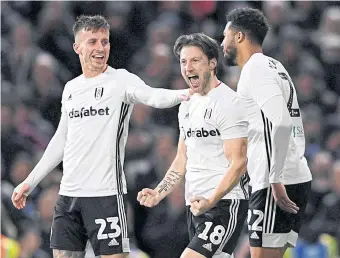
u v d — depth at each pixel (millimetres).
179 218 31438
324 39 42812
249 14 21031
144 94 20453
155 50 39688
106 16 42344
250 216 21016
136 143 34094
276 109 20062
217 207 20281
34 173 21641
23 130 36031
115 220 20641
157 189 20875
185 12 43562
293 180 21031
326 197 33156
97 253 20797
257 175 20781
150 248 31500
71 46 40406
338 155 37375
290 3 44281
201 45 20078
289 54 41438
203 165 20219
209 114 20109
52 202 29422
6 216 29609
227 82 37938
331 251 31406
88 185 20703
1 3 41250
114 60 41500
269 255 20969
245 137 20016
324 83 42031
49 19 40344
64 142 21516
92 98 20781
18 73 38531
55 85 38594
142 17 42688
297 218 21344
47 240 29234
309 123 38094
